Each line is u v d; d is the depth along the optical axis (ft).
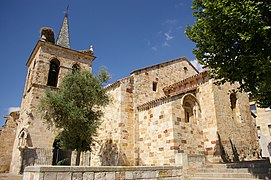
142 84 73.56
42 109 56.80
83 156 73.97
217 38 33.45
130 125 65.82
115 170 29.27
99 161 69.31
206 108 61.11
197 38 36.78
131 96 69.51
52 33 90.63
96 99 56.85
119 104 66.90
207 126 59.41
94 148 70.64
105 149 67.92
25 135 71.15
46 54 85.66
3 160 93.09
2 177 58.95
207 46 35.88
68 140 53.36
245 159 61.87
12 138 97.76
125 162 61.26
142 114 65.51
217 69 36.11
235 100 69.05
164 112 56.70
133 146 63.93
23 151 69.77
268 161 36.78
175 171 37.70
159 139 56.49
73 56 92.53
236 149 60.18
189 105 60.64
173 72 84.69
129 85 70.33
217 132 56.70
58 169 24.36
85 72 60.59
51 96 55.67
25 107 82.33
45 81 81.82
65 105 52.60
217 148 55.57
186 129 55.62
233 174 35.40
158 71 79.82
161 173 35.35
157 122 58.44
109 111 70.90
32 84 78.43
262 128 114.93
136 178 31.58
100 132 72.74
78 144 53.47
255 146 68.03
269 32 28.55
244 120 68.03
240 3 28.35
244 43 30.14
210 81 62.08
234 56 32.40
